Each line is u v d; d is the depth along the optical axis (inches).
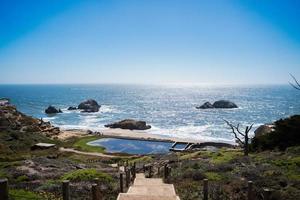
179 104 7583.7
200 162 992.2
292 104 7032.5
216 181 677.3
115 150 2620.6
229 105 6127.0
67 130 3560.5
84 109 6092.5
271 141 1262.3
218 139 3075.8
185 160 1219.2
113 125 3961.6
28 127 2952.8
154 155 2070.6
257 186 592.7
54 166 1052.5
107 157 2123.5
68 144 2694.4
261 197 542.6
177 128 3838.6
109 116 5231.3
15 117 3088.1
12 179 757.9
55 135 3085.6
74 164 1180.5
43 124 3289.9
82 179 721.6
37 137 2684.5
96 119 4864.7
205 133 3447.3
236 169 780.0
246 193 568.4
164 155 1930.4
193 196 579.2
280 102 7667.3
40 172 876.6
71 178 723.4
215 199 557.6
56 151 2271.2
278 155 965.2
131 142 2987.2
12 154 2015.3
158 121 4500.5
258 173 689.6
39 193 553.0
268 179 624.7
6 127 2711.6
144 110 6082.7
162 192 542.3
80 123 4429.1
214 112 5457.7
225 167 812.0
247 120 4365.2
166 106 6998.0
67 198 386.9
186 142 2893.7
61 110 6102.4
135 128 3804.1
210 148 2475.4
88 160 1879.9
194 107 6638.8
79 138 3048.7
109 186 673.6
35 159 1224.8
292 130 1190.9
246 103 7347.4
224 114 5132.9
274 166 769.6
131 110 6131.9
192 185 660.7
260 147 1309.1
